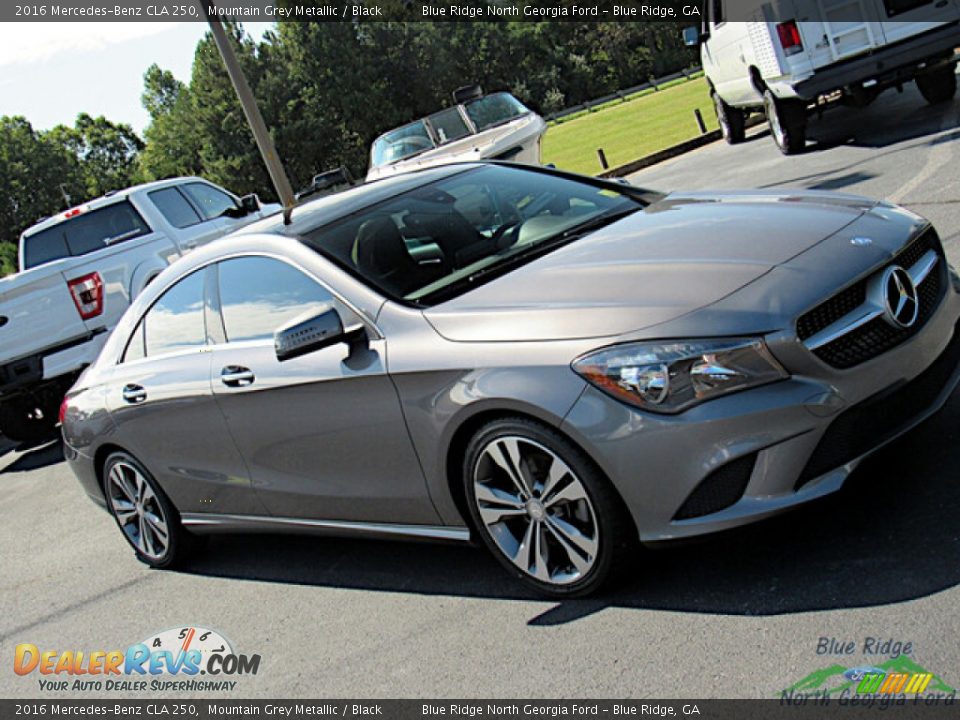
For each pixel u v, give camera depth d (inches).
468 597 161.0
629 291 138.7
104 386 215.3
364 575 184.7
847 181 377.7
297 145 3043.8
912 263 143.5
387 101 3243.1
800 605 127.6
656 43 3720.5
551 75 3531.0
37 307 387.5
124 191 449.4
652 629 133.6
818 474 128.0
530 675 132.6
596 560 140.5
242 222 477.1
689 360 126.1
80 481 236.1
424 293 159.3
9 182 4717.0
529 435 138.9
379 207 182.9
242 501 193.6
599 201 186.5
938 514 136.6
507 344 140.2
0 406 402.6
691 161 632.4
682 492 127.9
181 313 198.4
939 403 138.3
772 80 455.5
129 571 230.7
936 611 117.3
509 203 185.8
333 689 145.9
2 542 287.7
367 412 157.8
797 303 127.7
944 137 397.7
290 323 155.4
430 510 159.2
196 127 3088.1
